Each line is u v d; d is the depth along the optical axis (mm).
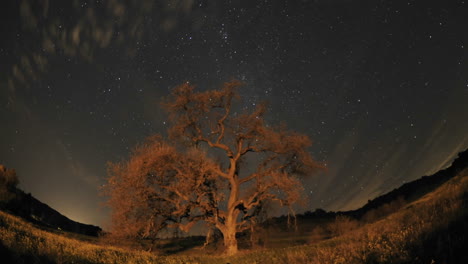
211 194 38375
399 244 9258
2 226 13508
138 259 15953
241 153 40281
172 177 37812
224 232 37781
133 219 35906
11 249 9602
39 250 10648
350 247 11148
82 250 14297
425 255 7750
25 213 36344
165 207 36844
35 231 16281
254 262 16047
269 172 39312
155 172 37000
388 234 11789
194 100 40656
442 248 7551
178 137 41062
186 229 36781
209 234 38500
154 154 36656
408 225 11891
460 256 7148
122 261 14727
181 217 37438
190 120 40562
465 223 8453
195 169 37000
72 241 17281
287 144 40469
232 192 39156
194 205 36562
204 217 37750
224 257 21547
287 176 38375
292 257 13086
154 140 38969
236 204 38438
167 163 36781
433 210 12117
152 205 36250
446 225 8859
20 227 15477
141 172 36062
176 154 37375
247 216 39094
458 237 7938
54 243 13828
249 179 39844
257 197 39281
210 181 38719
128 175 36000
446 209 10398
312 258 11719
